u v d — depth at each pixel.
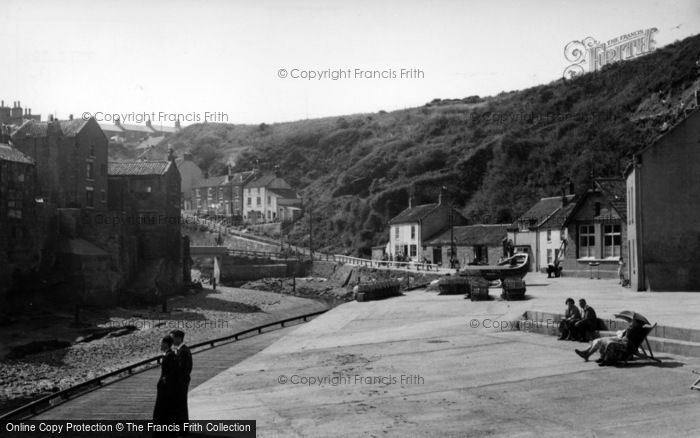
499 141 109.31
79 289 54.81
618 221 46.06
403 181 112.62
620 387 15.41
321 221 117.00
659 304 27.20
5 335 43.66
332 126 171.00
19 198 50.66
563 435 12.41
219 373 21.69
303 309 65.44
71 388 21.25
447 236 81.38
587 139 98.81
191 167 148.00
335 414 14.68
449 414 14.14
